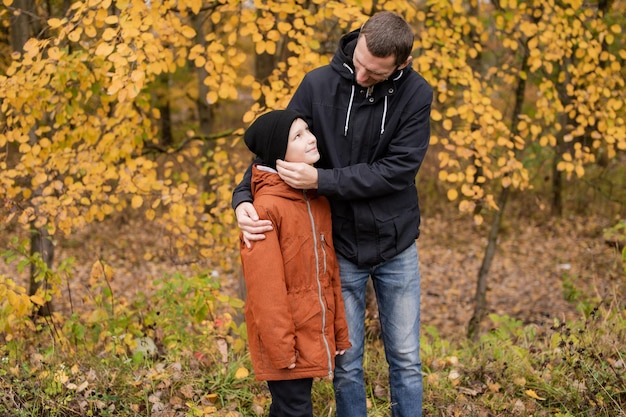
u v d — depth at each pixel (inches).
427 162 507.8
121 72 132.0
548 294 346.3
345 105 93.0
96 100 190.9
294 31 155.3
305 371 87.8
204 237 199.5
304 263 88.7
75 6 139.8
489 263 265.4
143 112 182.7
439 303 351.3
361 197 90.2
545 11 179.6
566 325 152.4
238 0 153.3
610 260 337.1
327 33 188.4
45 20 181.9
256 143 91.0
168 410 110.7
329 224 93.8
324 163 96.3
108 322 144.1
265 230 86.4
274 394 91.7
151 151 205.9
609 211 459.2
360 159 93.7
